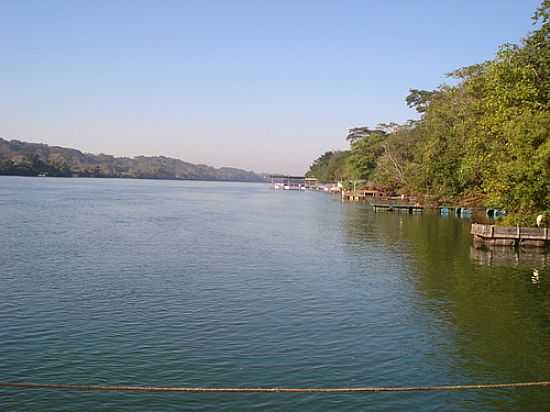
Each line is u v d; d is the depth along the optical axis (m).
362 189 148.12
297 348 21.36
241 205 115.31
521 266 39.59
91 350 20.62
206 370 18.98
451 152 84.38
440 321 25.42
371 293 30.69
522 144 45.69
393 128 144.62
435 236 58.00
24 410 15.86
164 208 97.81
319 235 58.72
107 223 66.56
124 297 28.55
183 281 32.84
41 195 121.19
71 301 27.53
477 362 20.39
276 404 16.53
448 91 92.31
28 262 37.91
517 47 53.56
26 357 19.83
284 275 35.38
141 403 16.44
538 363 20.39
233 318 25.12
